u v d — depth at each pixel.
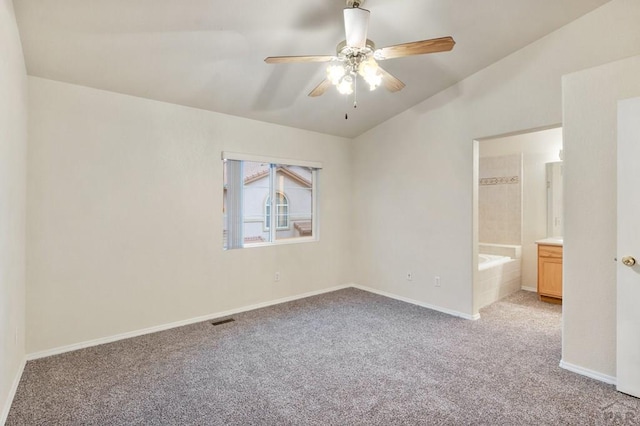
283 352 2.92
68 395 2.26
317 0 2.32
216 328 3.49
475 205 3.75
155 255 3.41
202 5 2.26
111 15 2.23
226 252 3.91
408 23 2.73
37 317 2.81
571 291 2.57
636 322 2.20
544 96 3.07
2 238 1.93
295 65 3.08
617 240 2.28
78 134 2.97
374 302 4.41
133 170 3.26
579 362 2.54
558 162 4.88
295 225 4.75
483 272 4.32
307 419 2.01
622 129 2.24
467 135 3.71
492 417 2.02
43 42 2.41
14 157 2.22
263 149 4.21
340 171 5.09
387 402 2.18
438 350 2.96
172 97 3.38
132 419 2.01
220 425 1.96
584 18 2.81
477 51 3.21
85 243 3.02
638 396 2.20
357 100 3.94
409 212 4.38
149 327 3.37
